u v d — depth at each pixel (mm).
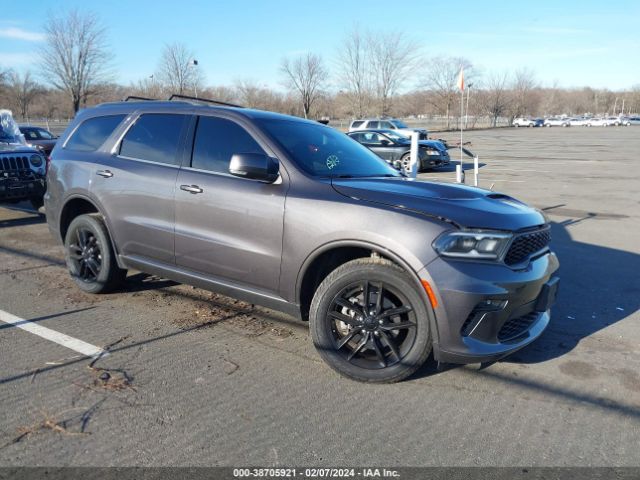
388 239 3227
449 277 3100
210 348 3971
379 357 3420
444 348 3199
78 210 5277
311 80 45719
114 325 4379
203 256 4086
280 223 3635
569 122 75750
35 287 5359
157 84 36094
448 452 2779
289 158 3793
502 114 75250
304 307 3768
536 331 3604
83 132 5172
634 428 3027
